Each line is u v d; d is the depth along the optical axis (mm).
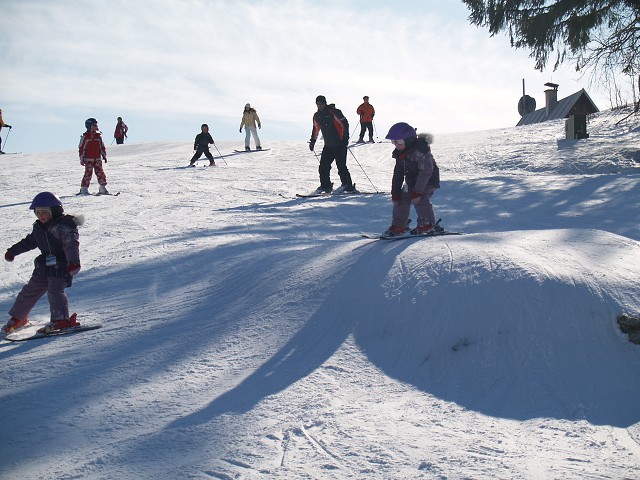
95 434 4465
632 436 4094
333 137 15594
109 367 5727
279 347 5734
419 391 4785
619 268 5508
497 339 5051
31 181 21859
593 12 22516
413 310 5465
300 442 4074
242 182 19625
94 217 14367
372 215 12797
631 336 4957
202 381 5242
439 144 28562
